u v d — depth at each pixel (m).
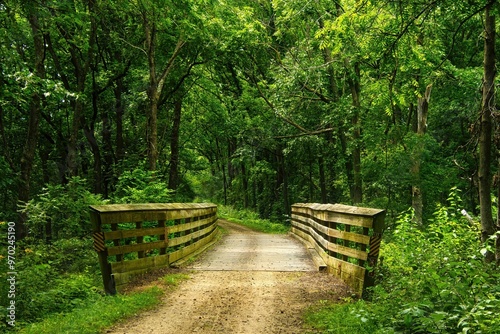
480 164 8.16
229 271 9.70
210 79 28.80
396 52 8.08
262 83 27.55
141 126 25.70
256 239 18.30
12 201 18.28
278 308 6.64
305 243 14.98
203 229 14.15
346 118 22.47
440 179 19.64
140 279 8.52
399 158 19.05
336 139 30.27
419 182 18.92
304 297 7.27
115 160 24.75
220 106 30.16
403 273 7.16
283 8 23.41
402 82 11.43
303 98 25.95
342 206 8.77
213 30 19.34
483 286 5.20
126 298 7.05
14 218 14.88
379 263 7.71
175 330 5.63
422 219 19.91
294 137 29.25
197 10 14.45
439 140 22.73
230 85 33.84
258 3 27.78
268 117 30.22
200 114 32.19
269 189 41.78
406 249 7.84
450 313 4.87
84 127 22.81
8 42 11.63
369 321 5.27
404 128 20.22
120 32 20.75
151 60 18.78
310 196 37.56
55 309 6.74
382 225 6.98
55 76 22.69
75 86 21.66
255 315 6.29
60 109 22.14
